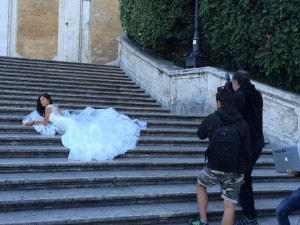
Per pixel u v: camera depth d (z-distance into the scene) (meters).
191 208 5.12
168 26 11.37
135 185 5.72
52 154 6.29
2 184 5.03
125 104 10.77
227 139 4.29
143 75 12.71
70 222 4.41
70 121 7.08
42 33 18.92
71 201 4.87
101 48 19.77
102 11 19.88
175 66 11.60
